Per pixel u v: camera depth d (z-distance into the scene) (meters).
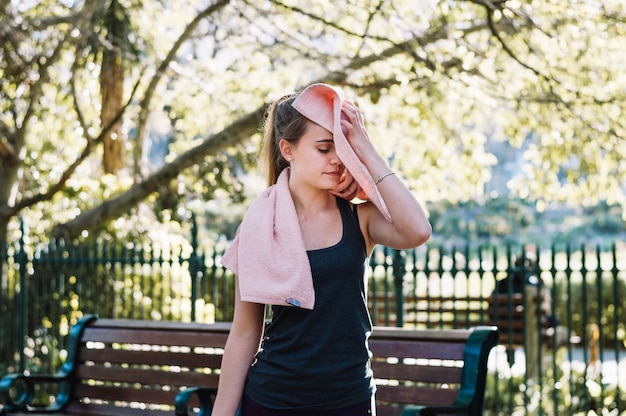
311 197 2.80
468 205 30.09
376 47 9.21
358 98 10.62
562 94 9.73
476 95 9.41
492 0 8.39
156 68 11.24
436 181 11.92
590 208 31.42
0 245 11.00
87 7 10.41
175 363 5.50
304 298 2.67
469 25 9.88
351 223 2.80
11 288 10.37
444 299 7.18
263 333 2.98
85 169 13.45
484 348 4.38
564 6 8.41
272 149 3.01
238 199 11.88
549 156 10.97
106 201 11.29
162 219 11.97
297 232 2.72
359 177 2.73
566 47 9.03
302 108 2.76
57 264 9.12
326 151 2.75
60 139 13.27
